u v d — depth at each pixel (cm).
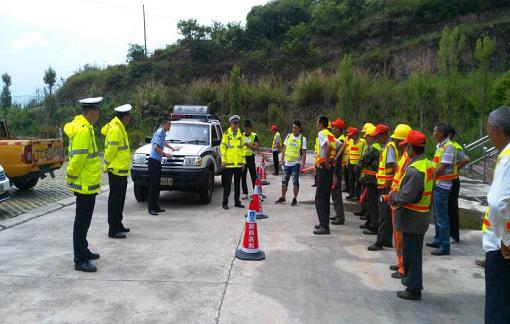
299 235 763
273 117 3253
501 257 346
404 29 4031
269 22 4566
